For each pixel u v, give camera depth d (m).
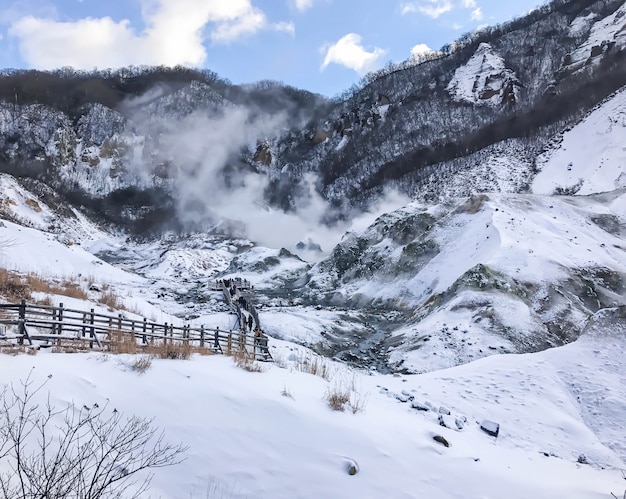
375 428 8.43
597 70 109.69
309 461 7.16
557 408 12.60
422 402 11.07
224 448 7.13
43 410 6.86
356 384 12.27
